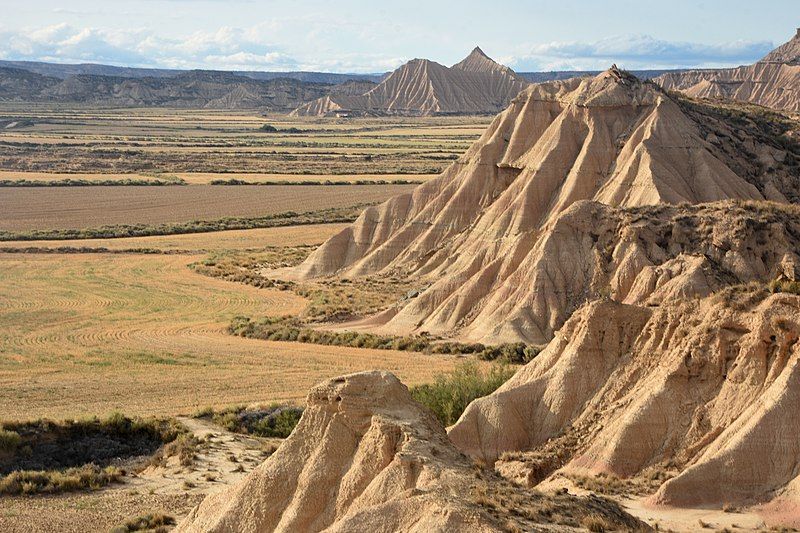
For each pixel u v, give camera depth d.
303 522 32.06
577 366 43.75
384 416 33.53
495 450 42.69
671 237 71.69
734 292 43.84
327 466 33.16
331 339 79.38
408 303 83.75
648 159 84.94
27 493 45.41
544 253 75.06
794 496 34.50
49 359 74.56
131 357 75.19
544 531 27.52
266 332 82.69
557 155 91.06
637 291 65.44
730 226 69.75
